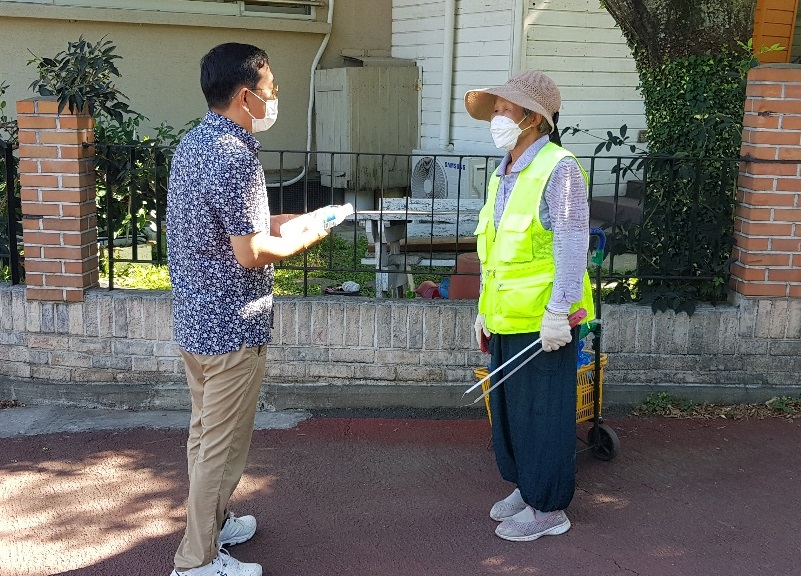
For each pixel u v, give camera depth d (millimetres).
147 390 4828
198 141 2910
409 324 4789
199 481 3002
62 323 4879
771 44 6887
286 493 3869
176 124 9297
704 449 4301
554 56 8352
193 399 3189
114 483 3941
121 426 4594
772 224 4688
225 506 3096
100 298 4832
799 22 8336
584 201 3219
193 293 2953
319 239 3109
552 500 3438
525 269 3305
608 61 8562
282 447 4344
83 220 4816
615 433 4285
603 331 4793
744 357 4840
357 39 10055
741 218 4809
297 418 4719
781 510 3699
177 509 3713
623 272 5125
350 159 9391
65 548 3396
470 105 3514
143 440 4414
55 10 8438
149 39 8992
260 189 2906
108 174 4867
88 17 8594
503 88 3295
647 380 4840
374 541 3477
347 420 4695
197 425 3170
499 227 3367
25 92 8531
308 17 9719
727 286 4957
